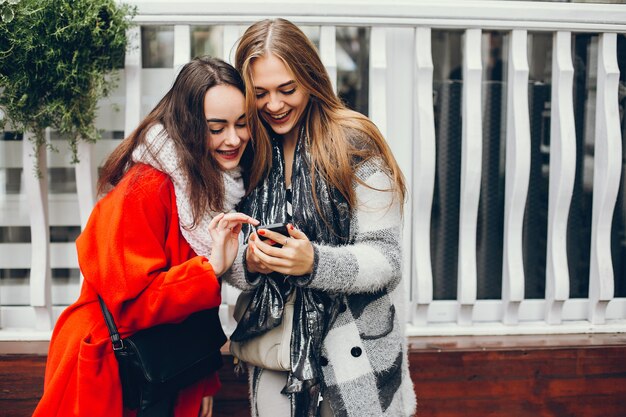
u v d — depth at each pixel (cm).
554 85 261
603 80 258
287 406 180
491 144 285
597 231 263
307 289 170
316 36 288
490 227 287
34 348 245
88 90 225
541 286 288
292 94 170
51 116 227
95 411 167
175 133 168
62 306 274
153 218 167
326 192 168
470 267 261
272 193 179
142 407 171
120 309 164
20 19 207
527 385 246
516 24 250
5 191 277
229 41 248
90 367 166
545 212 287
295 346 169
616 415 250
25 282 279
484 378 245
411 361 243
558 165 259
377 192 167
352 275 159
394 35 262
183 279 162
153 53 276
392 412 173
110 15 221
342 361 169
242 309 188
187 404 184
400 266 168
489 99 284
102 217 168
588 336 260
